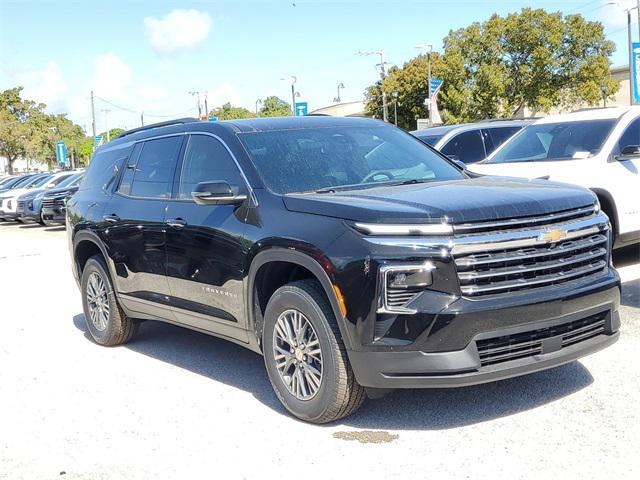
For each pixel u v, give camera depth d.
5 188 30.73
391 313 4.08
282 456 4.22
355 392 4.42
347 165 5.38
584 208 4.61
